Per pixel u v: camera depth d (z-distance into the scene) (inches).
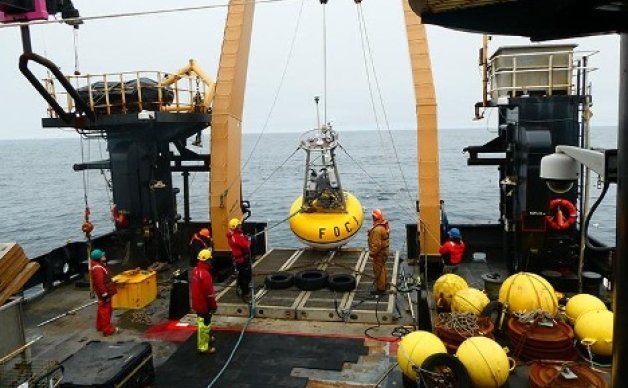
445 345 299.7
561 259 430.6
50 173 3538.4
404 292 438.3
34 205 1910.7
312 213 543.5
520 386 268.2
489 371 255.9
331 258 527.8
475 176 2379.4
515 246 460.1
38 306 442.3
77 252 523.5
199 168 601.6
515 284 329.4
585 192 374.9
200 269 331.3
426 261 424.2
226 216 491.2
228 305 403.9
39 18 234.4
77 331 387.2
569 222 425.4
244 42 514.0
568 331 296.8
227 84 493.7
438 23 136.9
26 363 243.4
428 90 455.8
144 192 533.0
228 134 491.8
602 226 1116.5
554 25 137.4
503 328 325.1
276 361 325.7
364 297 415.5
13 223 1524.4
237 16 504.1
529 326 298.8
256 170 3100.4
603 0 116.6
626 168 117.0
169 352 346.0
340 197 536.7
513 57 457.7
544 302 320.5
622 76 120.0
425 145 456.1
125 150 531.5
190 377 308.3
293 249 577.0
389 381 291.1
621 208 119.3
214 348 344.2
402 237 1039.6
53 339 373.4
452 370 253.1
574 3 115.5
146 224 527.8
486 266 506.6
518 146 448.1
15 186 2684.5
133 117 493.7
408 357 268.4
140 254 525.3
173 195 579.5
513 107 466.3
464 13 132.0
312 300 411.5
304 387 293.3
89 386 238.8
